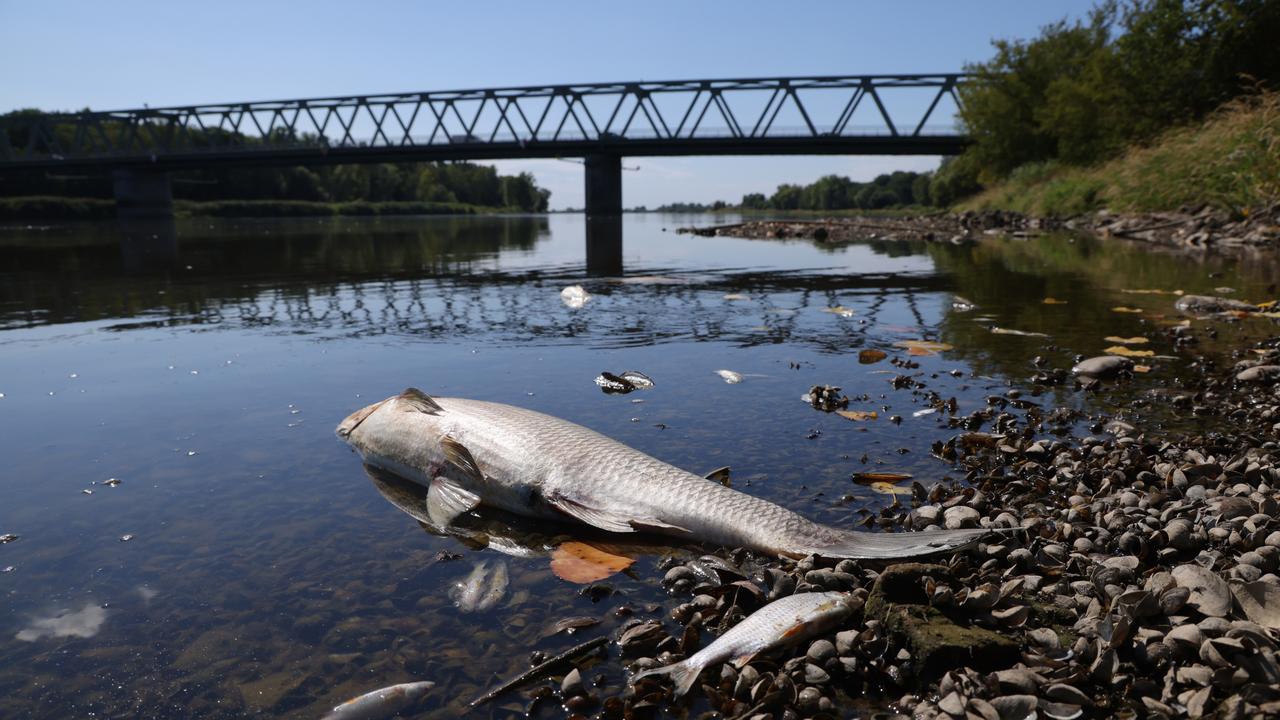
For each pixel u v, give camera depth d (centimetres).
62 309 193
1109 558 62
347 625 56
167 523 71
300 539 69
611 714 47
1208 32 619
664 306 196
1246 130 385
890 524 71
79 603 58
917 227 582
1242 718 43
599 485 74
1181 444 89
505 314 184
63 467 84
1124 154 626
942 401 107
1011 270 271
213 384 118
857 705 48
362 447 89
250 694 49
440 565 65
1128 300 194
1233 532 65
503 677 50
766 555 66
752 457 87
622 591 61
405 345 147
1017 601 56
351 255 389
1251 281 221
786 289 229
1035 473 83
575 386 116
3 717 46
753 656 51
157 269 302
